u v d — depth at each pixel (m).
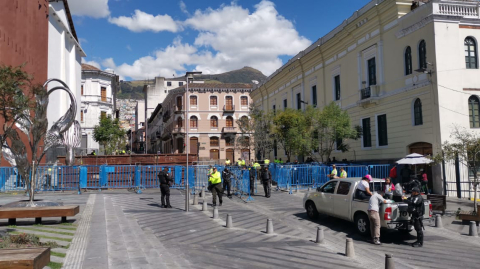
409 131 22.05
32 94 13.48
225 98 62.28
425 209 11.55
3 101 10.70
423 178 18.83
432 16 20.09
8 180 21.02
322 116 25.14
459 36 20.44
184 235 11.13
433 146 20.05
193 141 60.91
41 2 29.14
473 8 20.84
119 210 15.35
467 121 19.97
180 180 23.78
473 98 20.39
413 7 22.88
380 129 25.22
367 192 11.48
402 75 22.67
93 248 8.91
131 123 137.12
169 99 65.81
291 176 21.97
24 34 25.52
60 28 36.97
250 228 12.28
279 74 40.97
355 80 27.56
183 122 61.19
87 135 53.50
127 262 7.87
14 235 8.95
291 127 27.23
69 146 15.20
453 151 13.97
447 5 20.48
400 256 9.21
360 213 11.48
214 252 9.23
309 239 10.81
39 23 28.69
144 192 22.28
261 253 9.19
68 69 40.69
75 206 12.07
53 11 33.69
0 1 21.81
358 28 26.58
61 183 21.67
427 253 9.51
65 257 7.99
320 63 32.84
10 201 17.62
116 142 51.59
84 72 53.69
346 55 28.83
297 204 17.62
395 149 23.36
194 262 8.27
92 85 54.47
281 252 9.31
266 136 35.69
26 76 11.41
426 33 20.69
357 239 11.06
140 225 12.51
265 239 10.73
